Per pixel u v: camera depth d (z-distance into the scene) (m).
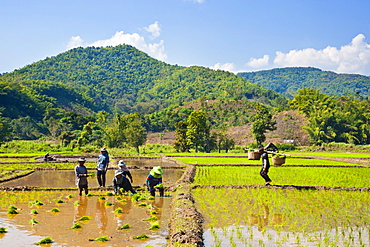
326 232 11.91
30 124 136.50
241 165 37.00
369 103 119.88
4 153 62.50
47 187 21.20
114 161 44.88
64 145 80.12
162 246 10.34
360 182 23.97
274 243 10.80
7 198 18.00
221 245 10.63
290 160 44.22
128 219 13.48
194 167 33.53
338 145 92.06
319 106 109.56
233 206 16.00
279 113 123.38
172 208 15.15
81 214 14.30
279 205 16.25
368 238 11.30
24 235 11.21
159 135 129.25
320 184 22.75
